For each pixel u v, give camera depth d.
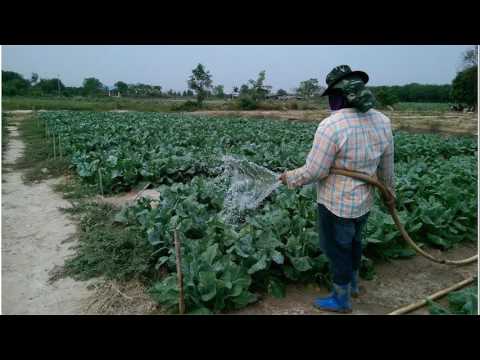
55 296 4.03
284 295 3.89
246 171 4.41
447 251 5.09
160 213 4.99
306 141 13.06
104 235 5.14
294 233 4.62
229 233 4.36
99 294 4.00
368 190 3.13
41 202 7.30
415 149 11.83
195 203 5.29
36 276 4.46
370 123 2.98
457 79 42.91
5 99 49.31
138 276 4.27
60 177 9.24
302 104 51.72
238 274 3.77
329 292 4.01
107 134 13.48
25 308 3.81
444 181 6.78
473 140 14.91
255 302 3.79
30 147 14.02
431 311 3.53
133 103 52.28
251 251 4.03
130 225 5.61
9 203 7.20
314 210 5.16
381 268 4.55
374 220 4.76
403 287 4.15
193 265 3.72
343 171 3.03
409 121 28.05
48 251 5.11
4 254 5.01
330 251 3.34
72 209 6.60
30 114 32.38
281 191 5.96
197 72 52.44
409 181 6.82
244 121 22.62
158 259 4.48
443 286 4.18
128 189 8.08
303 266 3.96
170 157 8.82
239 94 65.44
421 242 5.23
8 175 9.75
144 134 13.24
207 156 9.37
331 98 3.13
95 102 51.88
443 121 28.11
